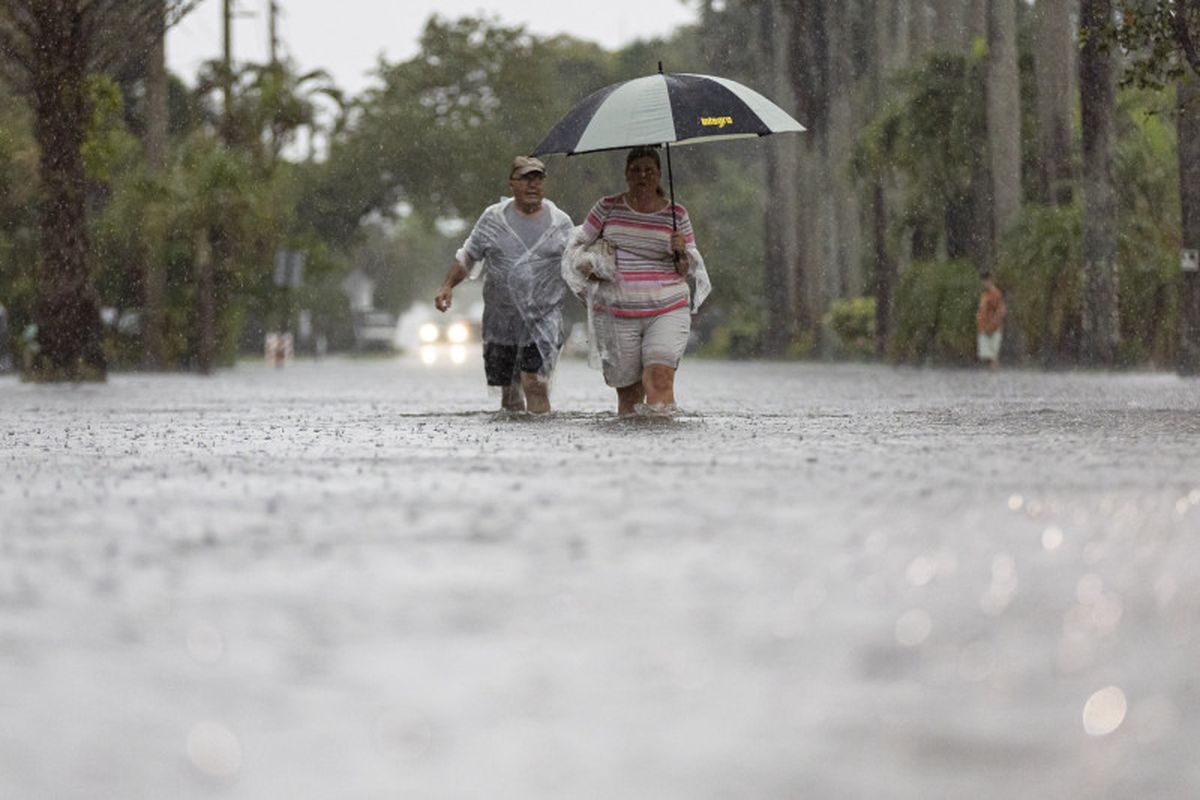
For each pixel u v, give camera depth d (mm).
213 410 43156
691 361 167625
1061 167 103812
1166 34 59438
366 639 8648
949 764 6008
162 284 119438
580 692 7332
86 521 14617
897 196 132625
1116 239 93188
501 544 12648
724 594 10102
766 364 139000
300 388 68000
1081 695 7223
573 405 44312
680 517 14469
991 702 7094
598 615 9383
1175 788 5695
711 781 5777
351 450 24578
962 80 117188
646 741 6418
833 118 157625
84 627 9086
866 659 8039
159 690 7402
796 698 7195
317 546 12609
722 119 31156
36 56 76062
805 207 166125
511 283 33844
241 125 123938
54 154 76688
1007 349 102312
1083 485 17703
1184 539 12844
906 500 15969
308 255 143625
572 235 32094
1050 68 103625
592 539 12898
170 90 162250
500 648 8383
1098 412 37219
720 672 7758
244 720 6781
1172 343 93812
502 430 29406
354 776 5891
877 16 150500
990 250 114125
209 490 17734
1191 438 26625
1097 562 11492
